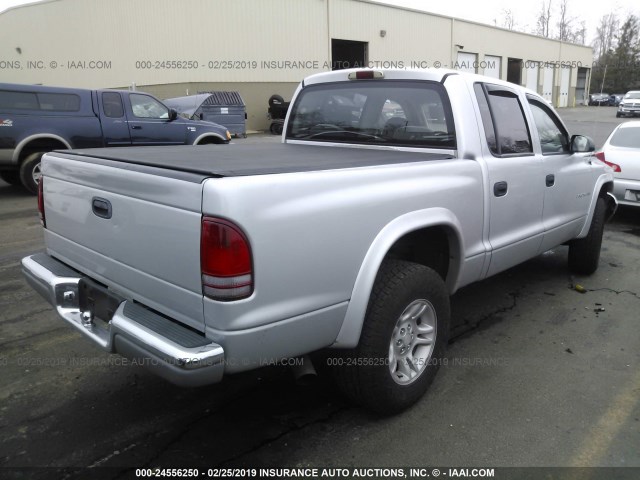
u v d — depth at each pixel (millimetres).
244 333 2143
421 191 2840
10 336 3908
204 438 2770
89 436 2770
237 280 2082
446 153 3365
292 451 2672
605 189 5297
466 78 3486
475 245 3357
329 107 4090
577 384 3314
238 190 2062
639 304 4621
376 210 2576
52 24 29094
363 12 27906
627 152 7547
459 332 4070
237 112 19906
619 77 57031
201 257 2104
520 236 3826
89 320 2822
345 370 2732
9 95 9094
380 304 2693
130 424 2879
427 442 2744
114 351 2479
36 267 3098
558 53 44562
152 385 3268
